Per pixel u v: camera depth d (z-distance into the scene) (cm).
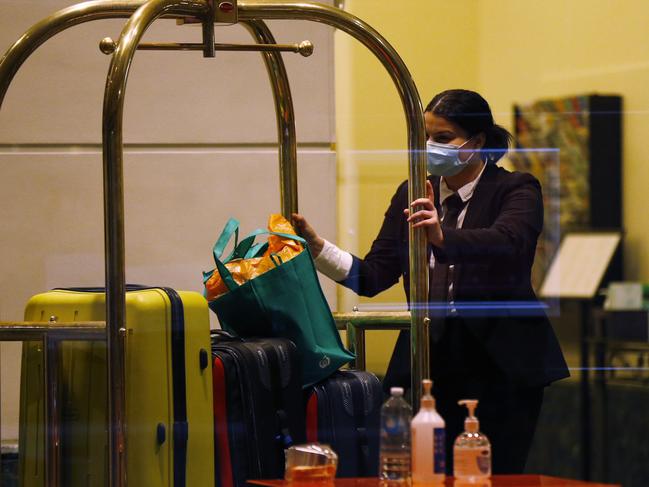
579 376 810
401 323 736
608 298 884
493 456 686
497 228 702
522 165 939
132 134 984
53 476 646
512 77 945
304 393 687
